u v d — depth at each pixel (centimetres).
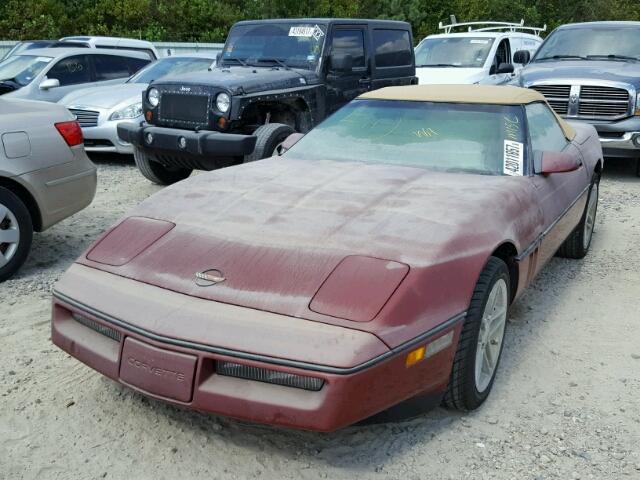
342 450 314
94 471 298
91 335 318
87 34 2823
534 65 1037
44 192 546
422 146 451
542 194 433
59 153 558
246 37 907
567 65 994
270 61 871
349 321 275
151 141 765
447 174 419
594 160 582
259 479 294
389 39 977
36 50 1252
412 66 1037
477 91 496
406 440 324
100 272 331
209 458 307
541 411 352
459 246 320
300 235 325
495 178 413
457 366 322
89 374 381
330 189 383
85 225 698
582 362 409
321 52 851
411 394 292
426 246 312
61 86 1184
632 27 1062
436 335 294
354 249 311
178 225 350
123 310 302
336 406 264
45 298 498
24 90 1145
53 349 414
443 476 298
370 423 304
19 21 2697
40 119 551
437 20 3481
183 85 761
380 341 271
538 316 478
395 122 477
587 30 1079
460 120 464
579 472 303
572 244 582
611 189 898
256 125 780
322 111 852
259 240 324
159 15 2975
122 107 1012
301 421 268
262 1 3161
